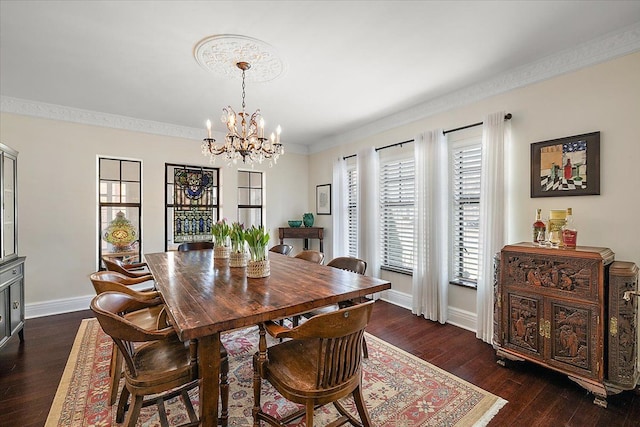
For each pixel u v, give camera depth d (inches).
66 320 132.0
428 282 134.4
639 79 82.2
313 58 96.6
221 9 72.9
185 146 176.2
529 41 88.2
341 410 67.8
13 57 95.4
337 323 51.6
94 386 82.7
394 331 121.9
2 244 99.3
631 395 78.4
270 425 63.4
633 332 74.6
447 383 84.7
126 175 163.2
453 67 104.0
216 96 128.5
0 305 94.8
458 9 73.6
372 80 113.3
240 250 99.9
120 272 111.1
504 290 93.6
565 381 85.4
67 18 75.8
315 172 218.4
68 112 143.3
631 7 73.0
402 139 152.4
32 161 136.8
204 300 64.2
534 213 103.4
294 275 88.1
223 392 65.9
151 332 55.0
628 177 84.1
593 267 76.7
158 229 168.4
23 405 74.6
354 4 71.5
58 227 142.7
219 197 191.6
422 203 137.3
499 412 72.6
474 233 125.0
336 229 191.9
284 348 67.9
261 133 109.5
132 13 74.1
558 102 97.3
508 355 92.2
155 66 101.4
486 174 112.3
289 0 69.9
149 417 70.6
